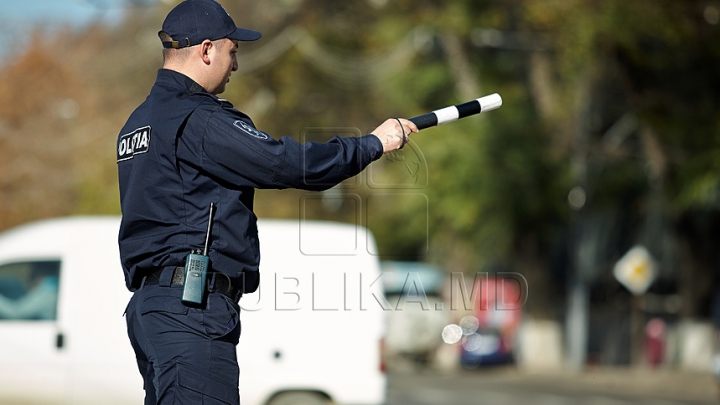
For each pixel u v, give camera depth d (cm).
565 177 5981
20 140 9456
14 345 2033
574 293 6322
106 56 9538
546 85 6019
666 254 7650
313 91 7150
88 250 2077
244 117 920
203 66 939
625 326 6825
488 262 6531
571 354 6294
